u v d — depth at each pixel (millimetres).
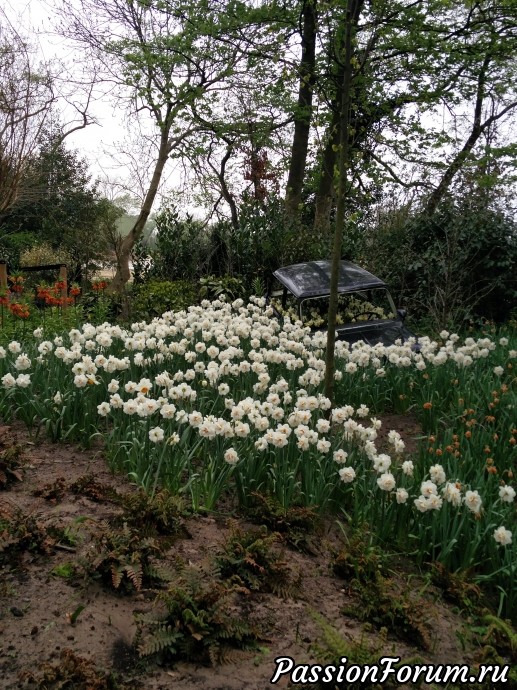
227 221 16750
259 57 18469
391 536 4680
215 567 3738
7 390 5965
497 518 4500
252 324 9070
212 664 3113
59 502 4426
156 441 4695
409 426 7461
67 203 26844
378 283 10008
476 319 13555
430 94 18266
